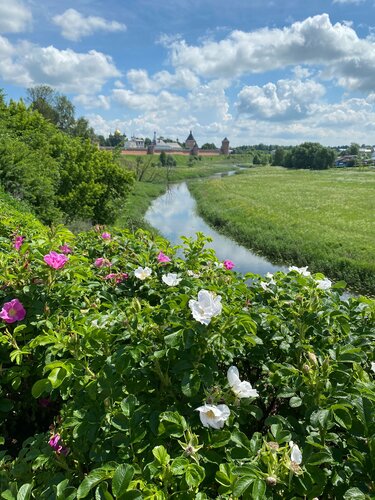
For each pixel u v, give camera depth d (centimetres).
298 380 183
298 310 231
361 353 208
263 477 142
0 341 229
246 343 225
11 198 1204
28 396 271
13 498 152
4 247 347
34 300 252
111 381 178
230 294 258
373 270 1520
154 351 193
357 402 161
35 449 191
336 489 151
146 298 304
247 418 209
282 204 3509
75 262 283
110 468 142
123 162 6062
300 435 174
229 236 2428
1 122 1806
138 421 164
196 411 172
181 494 141
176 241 2192
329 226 2466
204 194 4481
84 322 215
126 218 2394
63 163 1889
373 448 147
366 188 4881
